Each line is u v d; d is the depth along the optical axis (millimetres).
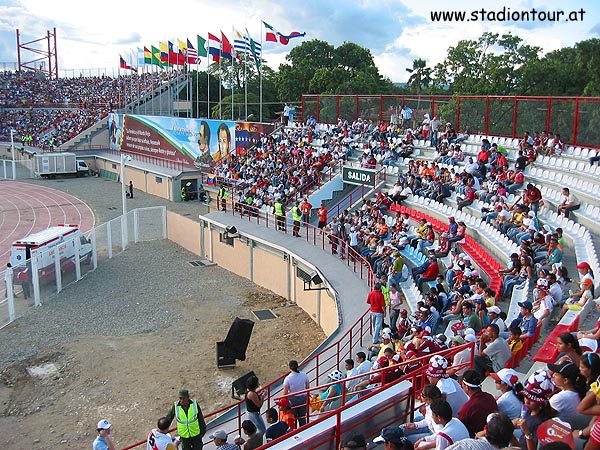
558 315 14164
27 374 22469
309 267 27703
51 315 28922
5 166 76312
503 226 22250
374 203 31438
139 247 42094
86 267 35719
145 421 19000
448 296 17672
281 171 41938
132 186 62438
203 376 22219
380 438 7992
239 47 55562
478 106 36531
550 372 7965
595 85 51094
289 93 89812
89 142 83312
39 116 100125
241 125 52875
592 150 27594
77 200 60250
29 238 32156
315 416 12742
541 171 27609
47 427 18750
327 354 18906
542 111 32688
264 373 22453
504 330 12875
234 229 34750
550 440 6480
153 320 28172
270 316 28609
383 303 18328
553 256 17172
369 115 44250
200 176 58656
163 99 89875
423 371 9695
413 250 24797
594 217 21438
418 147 36688
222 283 34031
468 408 7605
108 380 21969
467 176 28062
